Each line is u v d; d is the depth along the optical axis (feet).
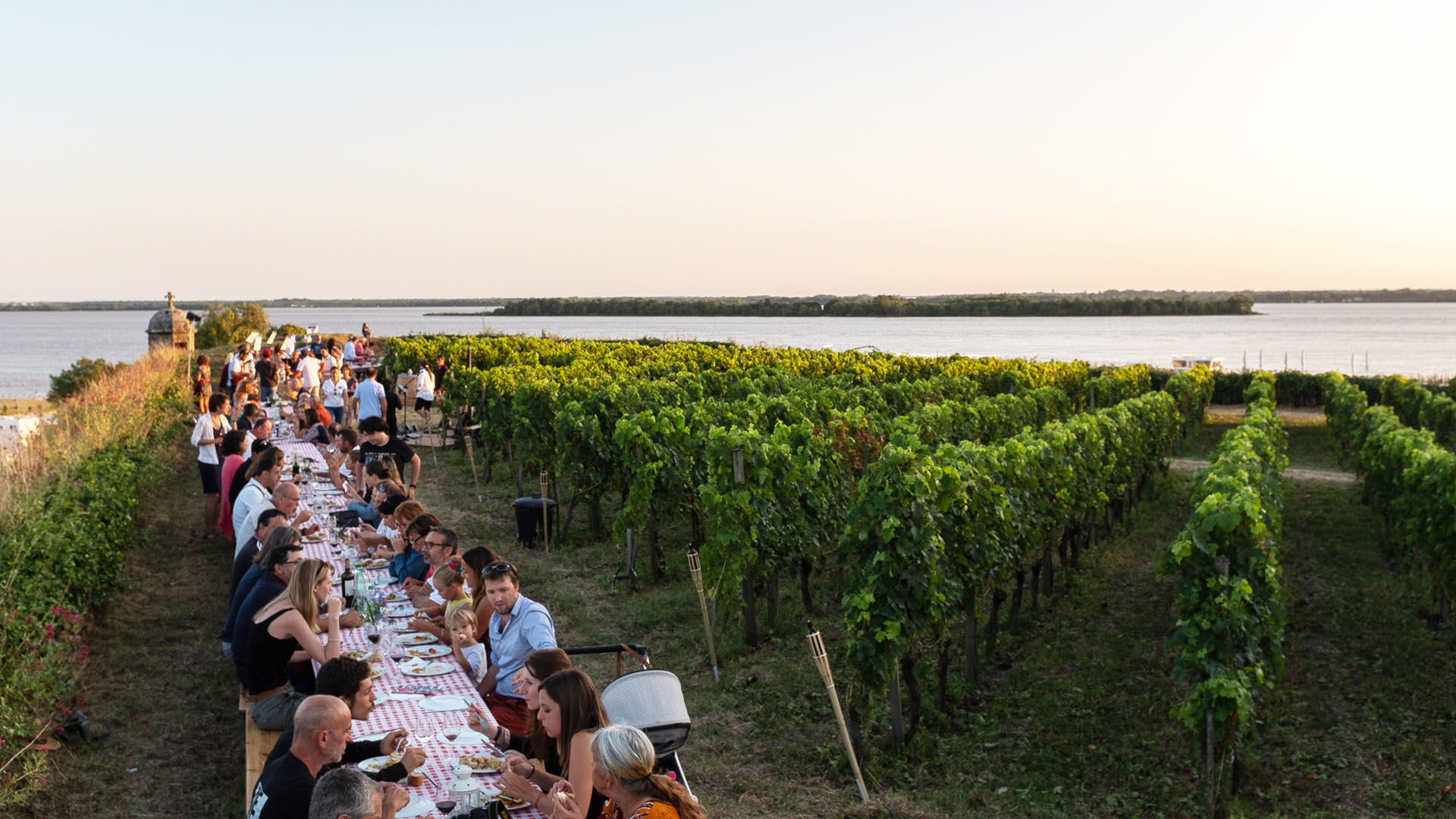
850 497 39.52
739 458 31.81
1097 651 31.68
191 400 79.20
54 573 26.91
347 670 15.23
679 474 38.29
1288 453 82.89
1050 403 71.36
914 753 24.34
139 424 60.64
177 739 23.09
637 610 34.50
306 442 52.26
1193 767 24.09
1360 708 27.55
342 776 11.48
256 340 120.67
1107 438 46.57
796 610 34.86
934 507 26.71
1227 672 23.08
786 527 32.71
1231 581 24.91
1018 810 21.68
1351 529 50.88
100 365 141.38
